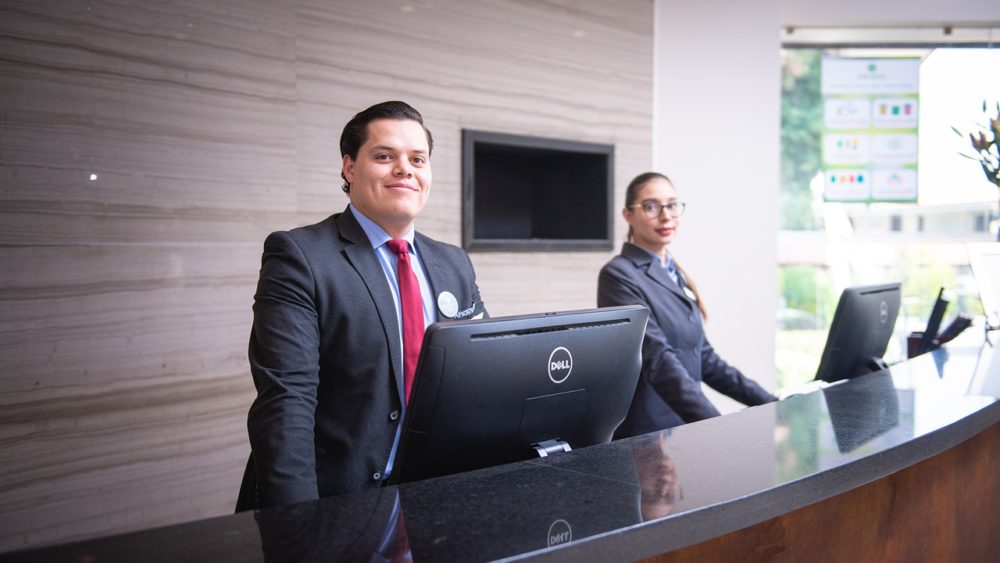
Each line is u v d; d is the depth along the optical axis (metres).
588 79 4.11
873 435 1.45
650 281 2.61
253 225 2.96
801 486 1.18
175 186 2.75
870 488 1.53
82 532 2.56
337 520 1.02
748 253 4.80
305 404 1.46
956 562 1.83
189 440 2.80
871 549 1.54
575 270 4.09
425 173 1.69
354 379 1.57
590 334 1.35
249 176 2.94
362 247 1.65
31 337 2.45
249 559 0.90
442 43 3.52
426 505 1.08
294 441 1.40
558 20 3.97
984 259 2.96
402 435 1.21
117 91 2.61
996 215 5.26
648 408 2.53
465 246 3.63
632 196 2.72
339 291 1.57
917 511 1.67
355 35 3.23
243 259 2.93
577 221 4.23
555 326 1.31
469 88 3.62
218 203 2.86
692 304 2.66
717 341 4.77
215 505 2.87
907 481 1.63
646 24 4.38
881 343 2.44
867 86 5.32
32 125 2.44
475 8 3.63
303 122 3.09
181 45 2.75
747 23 4.71
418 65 3.44
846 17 5.04
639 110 4.36
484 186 4.08
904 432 1.47
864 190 5.36
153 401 2.71
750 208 4.79
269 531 0.99
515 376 1.26
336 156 3.19
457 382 1.19
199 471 2.83
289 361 1.47
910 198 5.33
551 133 3.95
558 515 1.03
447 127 3.55
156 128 2.70
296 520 1.03
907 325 5.29
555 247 3.95
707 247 4.70
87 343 2.57
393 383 1.60
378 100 3.31
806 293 5.37
